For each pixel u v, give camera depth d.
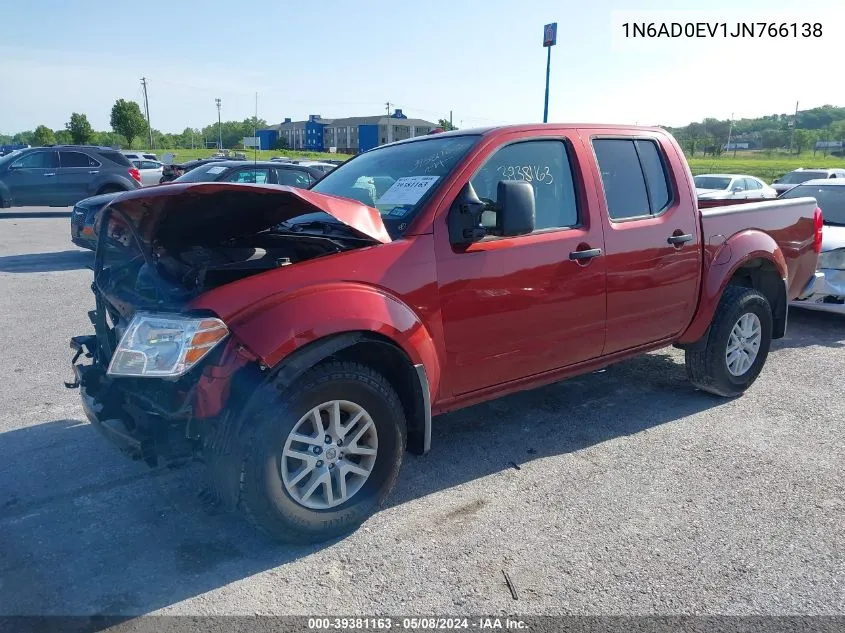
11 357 6.02
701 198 6.36
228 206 3.38
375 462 3.38
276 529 3.10
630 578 2.99
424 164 3.93
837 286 7.09
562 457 4.21
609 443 4.41
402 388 3.58
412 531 3.38
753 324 5.17
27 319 7.34
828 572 3.04
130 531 3.35
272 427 2.98
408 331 3.33
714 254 4.83
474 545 3.25
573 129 4.22
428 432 3.53
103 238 3.87
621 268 4.25
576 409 5.01
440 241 3.52
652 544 3.26
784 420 4.81
